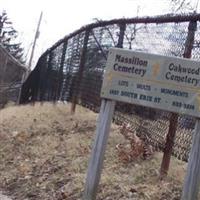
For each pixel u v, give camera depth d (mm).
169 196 4414
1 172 5891
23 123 8234
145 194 4453
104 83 4133
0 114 11008
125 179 4793
